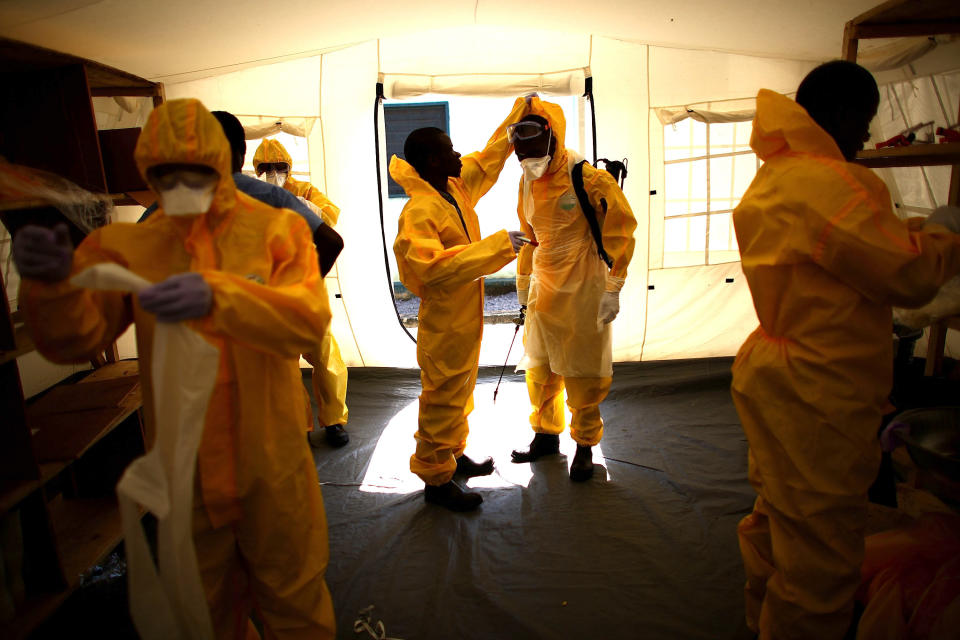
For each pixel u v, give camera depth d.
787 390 1.31
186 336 1.00
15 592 1.56
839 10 2.33
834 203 1.18
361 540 2.26
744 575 1.96
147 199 2.47
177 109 1.06
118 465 2.08
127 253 1.17
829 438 1.27
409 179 2.20
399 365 4.09
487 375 4.05
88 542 1.84
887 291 1.17
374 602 1.91
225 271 1.17
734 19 2.63
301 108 3.65
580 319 2.41
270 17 2.56
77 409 1.93
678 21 2.78
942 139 1.77
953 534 1.60
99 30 2.28
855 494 1.29
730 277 3.73
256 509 1.25
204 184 1.09
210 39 2.71
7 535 1.54
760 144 1.37
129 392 2.04
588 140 3.74
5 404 1.52
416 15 2.99
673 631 1.74
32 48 1.71
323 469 2.83
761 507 1.55
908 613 1.46
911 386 2.34
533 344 2.66
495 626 1.79
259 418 1.21
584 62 3.54
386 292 3.95
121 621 1.84
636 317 3.84
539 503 2.44
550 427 2.81
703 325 3.84
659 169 3.63
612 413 3.34
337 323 4.00
